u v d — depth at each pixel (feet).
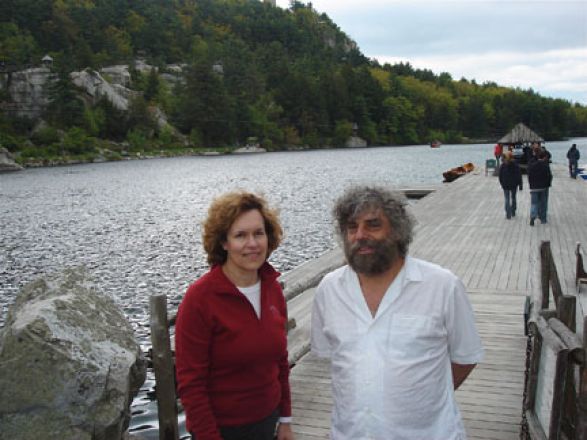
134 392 10.48
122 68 364.79
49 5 389.80
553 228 38.99
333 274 7.46
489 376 14.96
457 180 78.28
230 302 7.33
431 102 455.22
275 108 369.09
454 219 44.73
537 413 9.91
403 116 427.33
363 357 6.88
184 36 467.93
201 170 178.40
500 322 19.30
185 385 7.25
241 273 7.63
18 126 272.72
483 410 13.12
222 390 7.45
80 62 342.44
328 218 61.93
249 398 7.52
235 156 296.10
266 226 7.79
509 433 12.10
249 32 533.14
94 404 9.11
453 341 7.07
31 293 11.03
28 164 233.14
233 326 7.27
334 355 7.20
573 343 8.07
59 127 274.98
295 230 53.98
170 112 344.69
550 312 10.08
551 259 15.08
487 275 26.50
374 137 408.67
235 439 7.56
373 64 606.14
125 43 429.79
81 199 96.22
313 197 85.76
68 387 9.02
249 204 7.52
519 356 16.22
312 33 589.73
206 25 512.22
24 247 50.70
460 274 26.91
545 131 433.48
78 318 10.13
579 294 22.15
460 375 7.39
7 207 85.97
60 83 278.46
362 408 6.80
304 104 380.58
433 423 6.82
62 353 9.12
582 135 472.03
